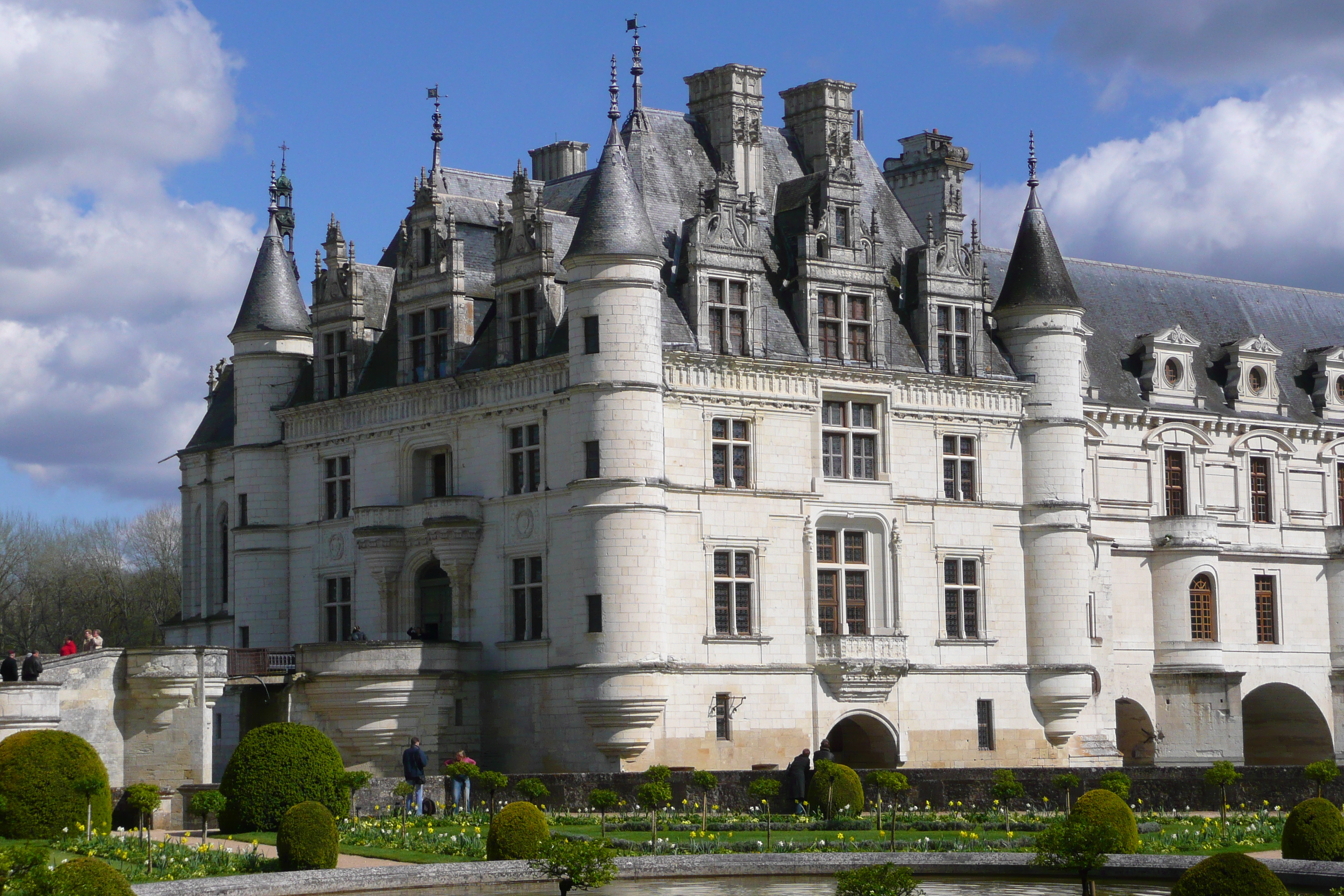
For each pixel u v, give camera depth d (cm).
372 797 5675
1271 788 5684
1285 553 9156
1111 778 5578
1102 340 9019
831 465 7556
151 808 4766
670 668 6906
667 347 7075
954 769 5872
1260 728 9550
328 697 7056
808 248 7525
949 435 7850
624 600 6838
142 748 6275
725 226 7388
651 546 6881
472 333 7600
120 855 4472
